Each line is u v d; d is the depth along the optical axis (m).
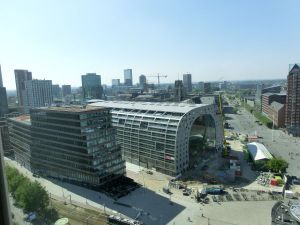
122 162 146.00
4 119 192.62
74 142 135.12
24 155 168.38
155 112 167.12
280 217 82.94
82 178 137.12
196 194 125.38
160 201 120.50
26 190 100.12
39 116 150.25
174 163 148.50
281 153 197.75
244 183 140.12
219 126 192.88
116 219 98.12
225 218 105.12
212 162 174.00
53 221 101.12
